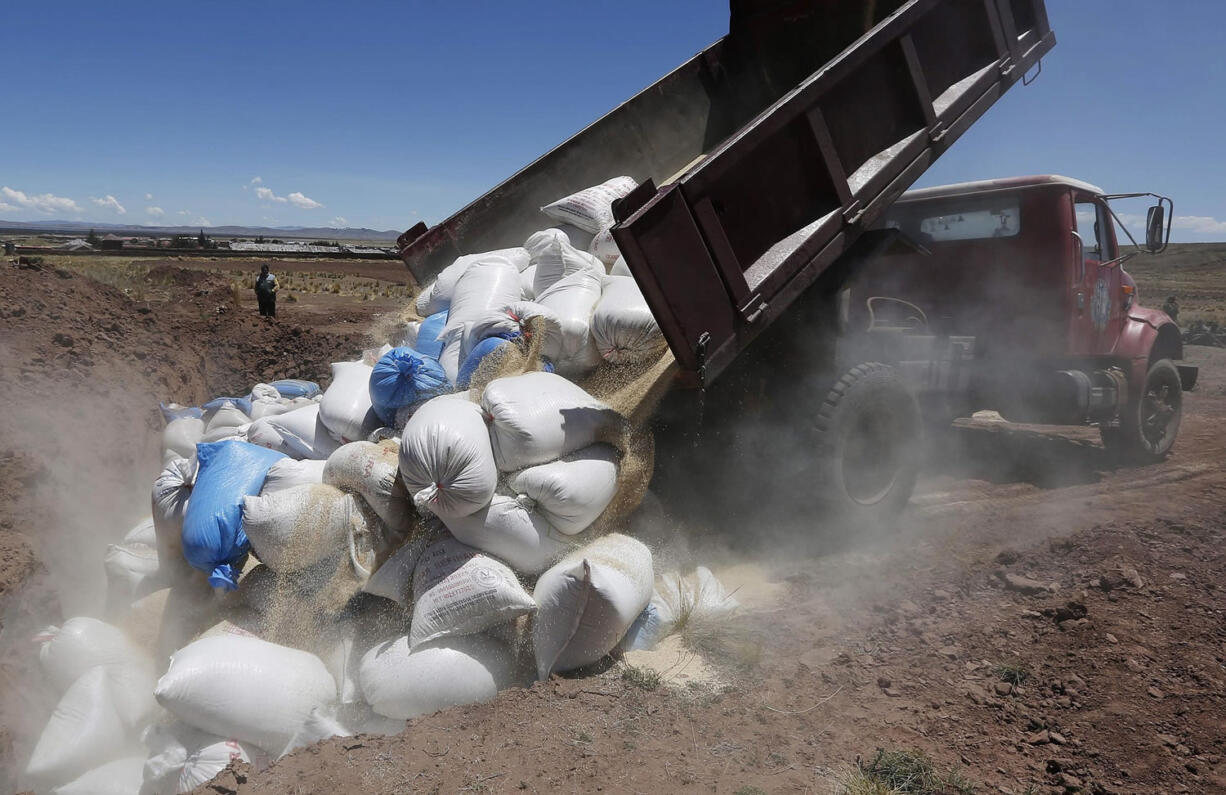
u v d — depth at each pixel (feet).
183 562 14.38
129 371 29.68
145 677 12.91
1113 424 27.86
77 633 12.76
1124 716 11.75
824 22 24.27
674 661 13.17
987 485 24.86
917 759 10.48
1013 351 25.95
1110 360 27.02
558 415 13.32
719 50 25.96
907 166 18.56
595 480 13.37
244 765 10.21
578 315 15.79
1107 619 14.57
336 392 15.80
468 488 12.16
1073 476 26.02
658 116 24.98
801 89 16.02
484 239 23.62
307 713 11.48
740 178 15.39
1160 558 17.56
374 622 13.32
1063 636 14.14
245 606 13.42
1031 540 19.38
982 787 10.14
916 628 14.76
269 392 24.16
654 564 15.33
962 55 19.94
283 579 13.03
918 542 19.56
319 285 134.92
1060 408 25.23
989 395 26.61
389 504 13.07
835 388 18.43
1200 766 10.65
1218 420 36.29
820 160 16.70
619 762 10.36
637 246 13.47
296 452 16.03
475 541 12.80
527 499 12.87
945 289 27.32
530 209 23.90
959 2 19.24
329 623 13.14
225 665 11.16
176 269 89.30
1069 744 11.20
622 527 15.24
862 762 10.53
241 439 18.07
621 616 12.23
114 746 11.93
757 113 26.30
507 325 15.11
